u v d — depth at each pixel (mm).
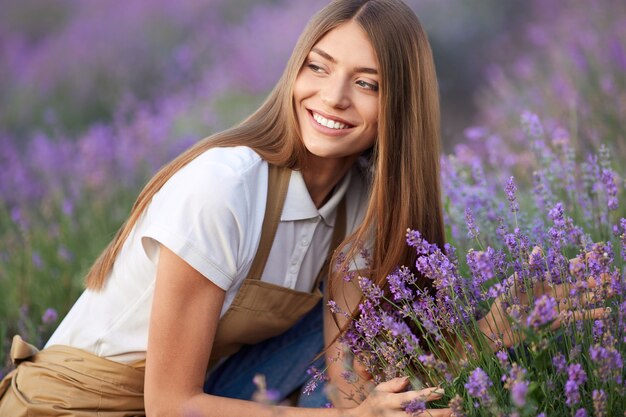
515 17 9203
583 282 1977
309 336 2895
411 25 2398
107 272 2523
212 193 2266
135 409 2512
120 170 5965
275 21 10109
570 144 4117
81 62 10359
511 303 2115
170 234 2248
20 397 2451
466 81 8242
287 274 2574
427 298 2189
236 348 2824
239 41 10070
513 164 4176
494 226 3090
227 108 8172
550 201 3014
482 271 1984
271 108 2523
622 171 3768
